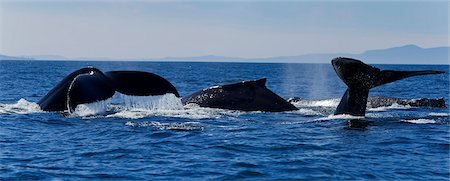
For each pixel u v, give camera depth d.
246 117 28.98
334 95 54.91
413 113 31.44
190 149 20.48
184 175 16.81
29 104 31.48
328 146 21.09
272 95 32.50
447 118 28.72
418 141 22.02
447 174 16.91
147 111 29.95
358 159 18.89
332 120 27.25
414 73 25.52
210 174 16.94
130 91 28.55
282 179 16.41
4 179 16.25
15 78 82.44
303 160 18.66
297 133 23.94
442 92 61.91
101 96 27.08
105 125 25.56
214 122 27.08
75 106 26.94
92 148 20.55
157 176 16.67
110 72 29.02
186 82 81.56
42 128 24.84
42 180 16.20
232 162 18.38
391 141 21.98
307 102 37.53
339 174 16.88
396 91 63.72
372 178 16.44
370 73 26.28
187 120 27.45
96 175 16.75
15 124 25.70
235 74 131.50
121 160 18.72
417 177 16.55
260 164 18.14
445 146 21.11
